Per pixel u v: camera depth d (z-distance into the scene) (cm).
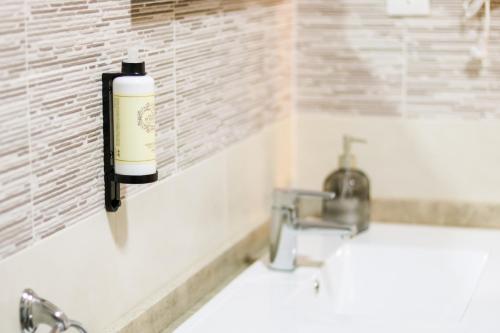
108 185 133
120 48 136
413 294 200
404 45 222
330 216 210
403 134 226
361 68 226
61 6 119
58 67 119
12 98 110
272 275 178
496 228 222
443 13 218
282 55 220
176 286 158
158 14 148
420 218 226
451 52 220
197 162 170
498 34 216
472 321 156
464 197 225
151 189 150
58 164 121
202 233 174
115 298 139
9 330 112
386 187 229
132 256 144
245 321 160
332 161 232
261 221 210
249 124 199
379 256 203
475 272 198
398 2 220
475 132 222
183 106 161
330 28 226
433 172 226
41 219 118
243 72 192
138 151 128
